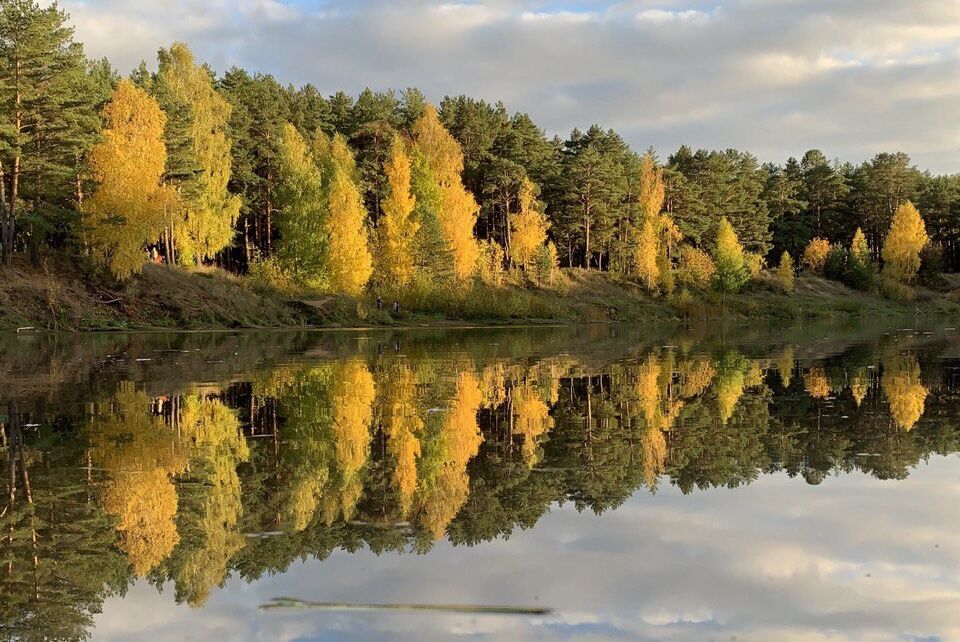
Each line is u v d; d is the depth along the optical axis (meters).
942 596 4.89
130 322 36.66
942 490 7.71
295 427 11.05
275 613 4.61
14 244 41.59
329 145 62.69
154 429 10.80
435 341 32.81
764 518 6.73
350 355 24.14
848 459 9.17
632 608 4.67
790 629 4.36
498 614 4.57
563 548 5.89
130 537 6.21
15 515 6.77
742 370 19.80
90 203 36.66
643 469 8.73
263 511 6.95
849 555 5.70
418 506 7.15
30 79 35.75
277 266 47.25
